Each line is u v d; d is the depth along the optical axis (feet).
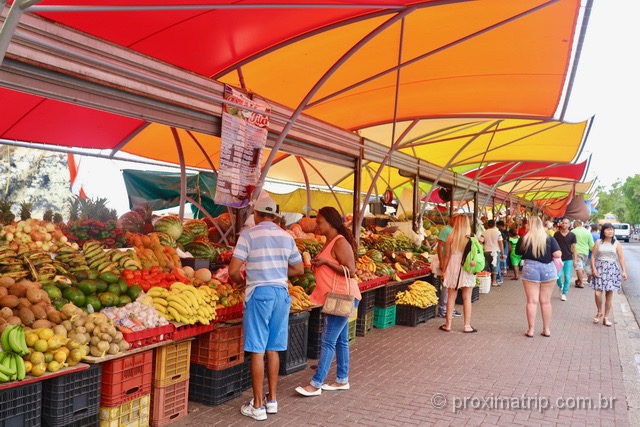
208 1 15.01
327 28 19.58
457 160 53.21
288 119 22.44
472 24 20.77
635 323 35.88
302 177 54.13
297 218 52.80
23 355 12.20
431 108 32.19
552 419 17.70
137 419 15.26
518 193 107.34
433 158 51.49
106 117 25.86
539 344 28.68
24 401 12.17
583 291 53.16
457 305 41.91
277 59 22.13
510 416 17.85
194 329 16.89
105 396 14.43
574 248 45.85
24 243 17.99
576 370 23.66
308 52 21.91
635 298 51.13
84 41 14.06
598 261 35.04
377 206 55.52
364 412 17.83
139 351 14.96
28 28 12.71
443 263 32.73
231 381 18.67
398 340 29.12
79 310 14.25
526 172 64.13
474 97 30.14
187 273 20.38
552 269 30.50
